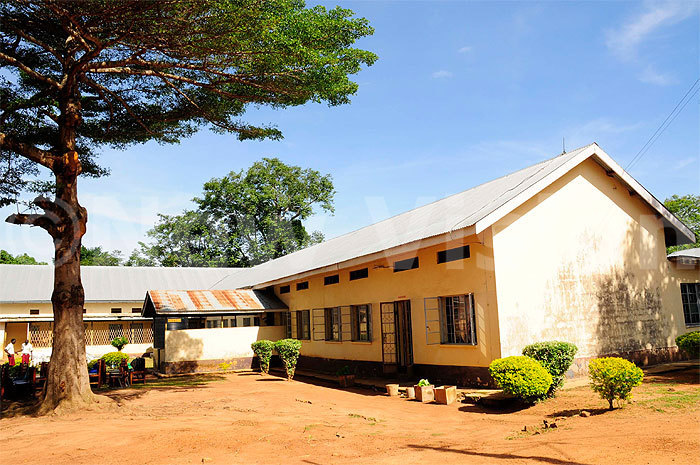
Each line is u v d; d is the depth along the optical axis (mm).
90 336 28281
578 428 7352
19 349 26594
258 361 22234
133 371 16641
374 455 6645
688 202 33250
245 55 10883
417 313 14758
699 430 6301
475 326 12656
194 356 20891
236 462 6285
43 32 11602
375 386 14453
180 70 12930
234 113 14219
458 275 13297
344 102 12898
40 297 26984
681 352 15359
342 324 18766
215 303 22031
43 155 11000
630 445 5930
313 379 18094
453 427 8750
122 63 11242
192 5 9211
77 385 10750
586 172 14469
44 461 6504
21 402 11914
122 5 9102
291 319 22938
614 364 8578
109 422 9195
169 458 6480
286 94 12391
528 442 6797
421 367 14539
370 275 17250
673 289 15758
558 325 12859
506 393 10672
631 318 14375
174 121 14281
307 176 42594
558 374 10500
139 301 29406
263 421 9070
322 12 11250
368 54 11914
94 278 30500
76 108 11531
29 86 12977
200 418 9578
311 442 7371
